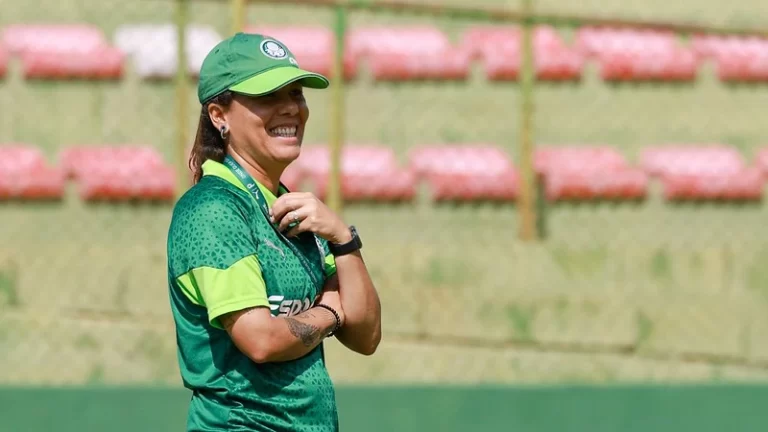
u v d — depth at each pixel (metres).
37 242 38.97
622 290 28.81
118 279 27.20
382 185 43.62
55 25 49.22
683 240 43.34
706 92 53.16
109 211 40.72
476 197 43.88
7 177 41.28
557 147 49.16
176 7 27.84
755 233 44.38
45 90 46.78
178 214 11.80
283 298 11.95
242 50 11.95
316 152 45.88
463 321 28.22
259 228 11.94
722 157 49.28
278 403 11.86
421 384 27.61
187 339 11.95
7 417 25.86
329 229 12.22
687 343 28.84
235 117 12.06
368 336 12.62
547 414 27.73
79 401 26.11
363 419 27.06
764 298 29.11
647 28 29.86
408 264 28.22
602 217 44.31
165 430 26.25
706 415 27.92
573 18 29.80
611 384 28.27
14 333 26.48
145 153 44.03
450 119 49.50
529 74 30.19
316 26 52.28
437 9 28.80
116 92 46.69
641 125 51.09
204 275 11.45
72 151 43.66
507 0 54.03
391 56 51.09
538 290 28.55
